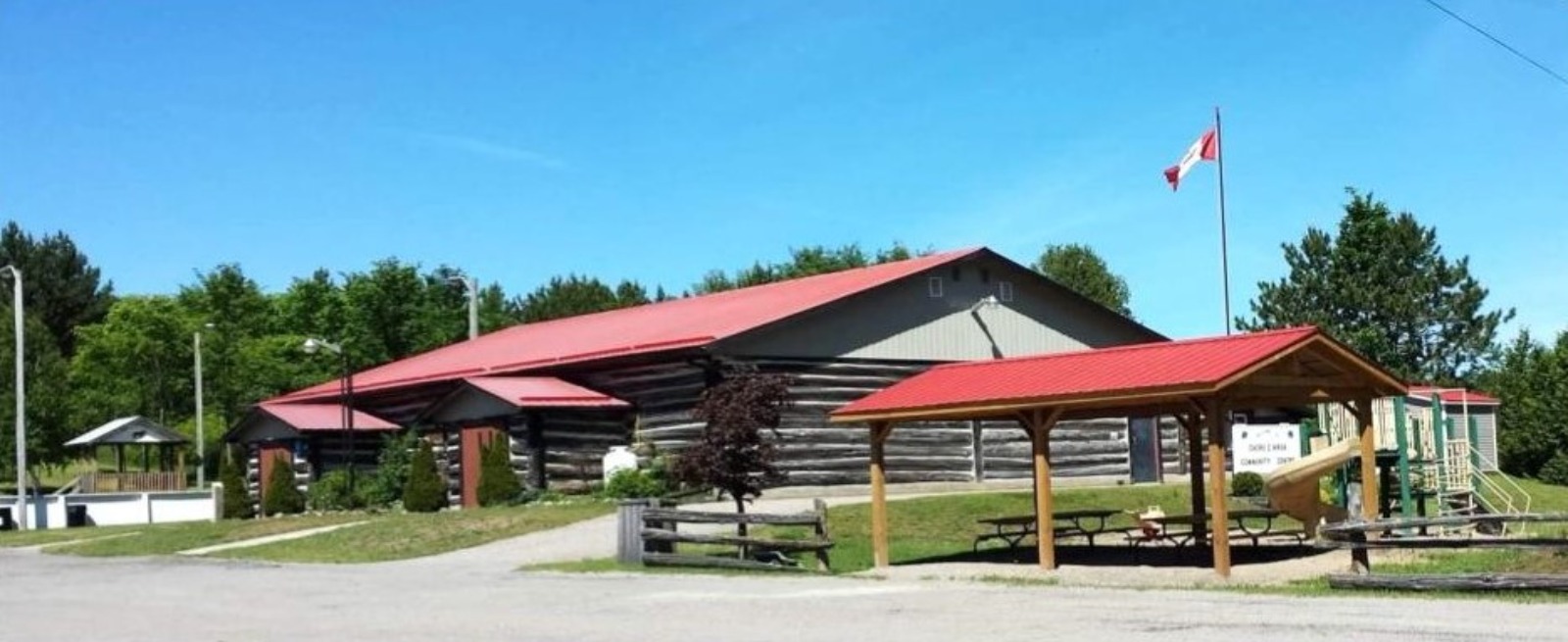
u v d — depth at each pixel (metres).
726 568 21.66
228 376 66.25
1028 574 19.98
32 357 59.09
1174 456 40.19
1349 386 20.62
